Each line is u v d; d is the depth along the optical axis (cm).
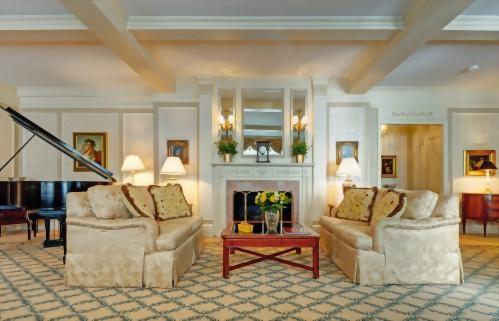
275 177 605
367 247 339
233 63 520
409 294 308
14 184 548
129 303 284
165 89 590
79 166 672
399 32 366
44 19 350
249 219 604
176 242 335
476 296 304
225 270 354
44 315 259
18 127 664
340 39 388
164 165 584
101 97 671
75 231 328
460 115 655
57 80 610
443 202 349
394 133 880
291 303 286
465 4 288
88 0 279
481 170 652
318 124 606
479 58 484
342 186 621
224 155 604
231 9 344
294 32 368
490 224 654
